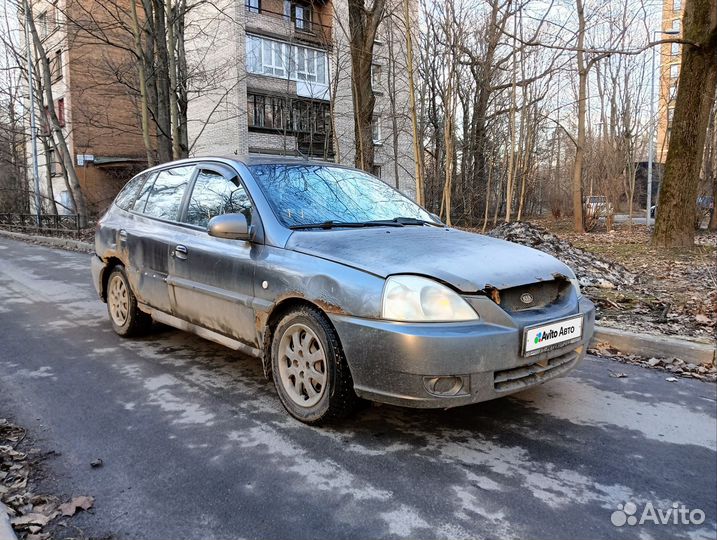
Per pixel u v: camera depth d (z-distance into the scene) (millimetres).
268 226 3568
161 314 4602
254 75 24750
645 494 2562
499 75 21609
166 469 2777
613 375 4281
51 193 23594
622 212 38875
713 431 3254
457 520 2340
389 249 3176
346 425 3289
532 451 2979
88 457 2904
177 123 14672
